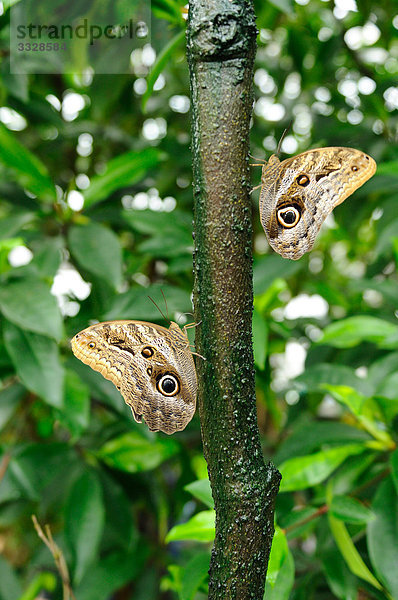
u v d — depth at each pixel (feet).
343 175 1.72
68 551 2.59
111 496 2.85
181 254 2.77
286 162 1.71
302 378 2.47
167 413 1.82
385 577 2.06
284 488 2.18
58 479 2.81
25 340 2.48
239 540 1.56
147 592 2.98
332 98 3.75
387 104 3.64
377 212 3.42
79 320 2.83
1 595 2.89
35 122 3.31
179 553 3.41
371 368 2.50
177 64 3.89
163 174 3.48
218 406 1.55
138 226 2.76
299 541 3.02
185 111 3.93
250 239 1.53
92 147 4.02
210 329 1.54
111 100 3.49
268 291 2.74
